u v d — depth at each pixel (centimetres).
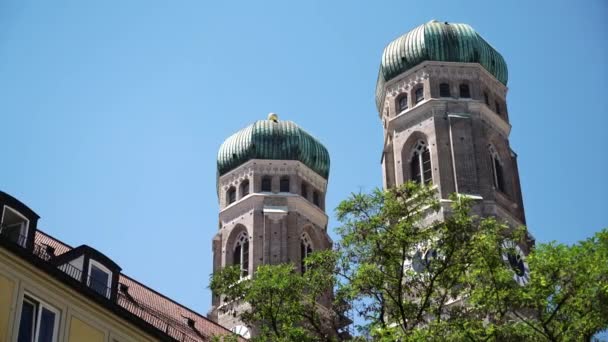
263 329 5641
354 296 5556
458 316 5341
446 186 11512
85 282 5175
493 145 12369
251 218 13338
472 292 5369
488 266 5366
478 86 12494
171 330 5916
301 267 13062
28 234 4950
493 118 12406
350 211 5688
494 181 12025
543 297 5088
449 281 5488
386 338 5100
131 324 5306
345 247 5662
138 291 7175
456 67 12569
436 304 5631
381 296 5553
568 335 5022
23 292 4747
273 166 13812
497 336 5078
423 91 12462
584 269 5034
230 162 13975
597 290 4988
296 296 5684
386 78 12838
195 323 7219
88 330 5059
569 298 5044
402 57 12719
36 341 4762
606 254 5075
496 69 12850
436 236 5547
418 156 12138
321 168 14150
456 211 5694
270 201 13462
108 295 5319
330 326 5722
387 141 12512
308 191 13888
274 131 13938
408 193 5725
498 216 11419
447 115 12119
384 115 12862
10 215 4919
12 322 4641
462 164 11688
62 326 4906
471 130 11994
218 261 13412
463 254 5475
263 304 5666
